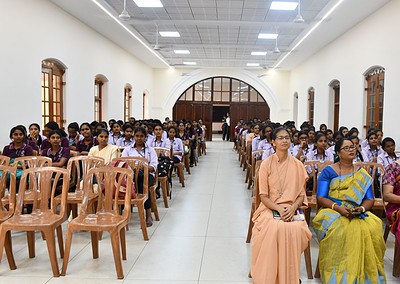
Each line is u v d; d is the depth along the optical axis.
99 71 9.91
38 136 6.05
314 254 3.52
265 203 2.86
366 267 2.70
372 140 5.46
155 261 3.32
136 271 3.11
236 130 13.67
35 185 3.31
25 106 6.23
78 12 7.82
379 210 4.01
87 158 4.13
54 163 4.60
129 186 3.26
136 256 3.42
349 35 8.83
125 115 13.00
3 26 5.58
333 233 2.75
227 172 8.48
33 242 3.34
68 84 7.95
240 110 17.56
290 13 7.83
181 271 3.12
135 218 4.64
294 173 2.90
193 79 17.16
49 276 2.99
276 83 16.95
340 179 2.95
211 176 7.89
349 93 8.81
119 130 6.71
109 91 10.83
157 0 7.15
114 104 11.34
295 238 2.65
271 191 2.90
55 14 7.25
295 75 15.60
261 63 15.14
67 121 7.93
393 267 3.10
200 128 11.92
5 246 3.06
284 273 2.62
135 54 13.34
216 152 12.99
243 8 7.57
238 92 17.52
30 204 3.91
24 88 6.20
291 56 13.01
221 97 17.56
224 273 3.09
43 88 7.14
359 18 7.86
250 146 6.80
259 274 2.70
